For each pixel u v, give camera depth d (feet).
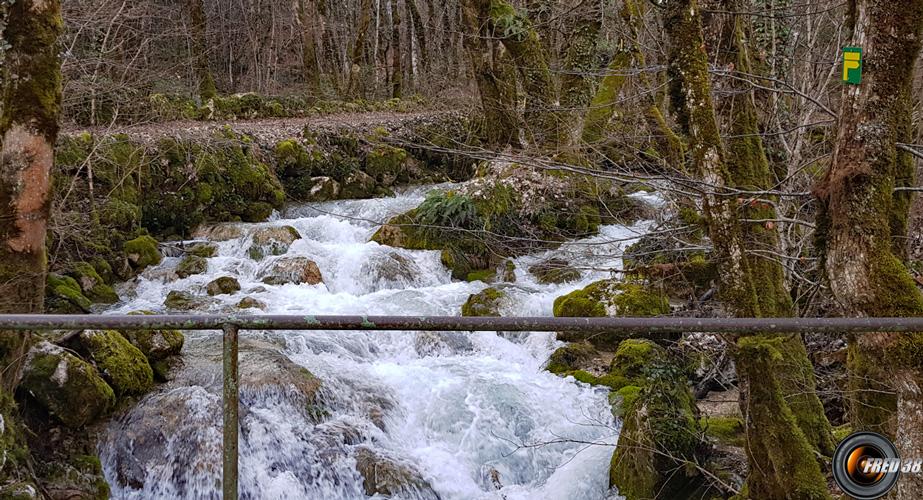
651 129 21.38
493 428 19.25
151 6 46.78
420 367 22.65
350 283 31.53
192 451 15.89
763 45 18.61
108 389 16.02
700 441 15.69
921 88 15.07
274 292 28.60
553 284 29.99
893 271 7.66
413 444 18.58
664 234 18.60
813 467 10.18
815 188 8.41
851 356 11.12
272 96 61.52
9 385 13.14
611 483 16.34
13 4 12.71
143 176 34.71
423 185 50.57
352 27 104.53
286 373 19.15
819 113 18.15
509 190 35.06
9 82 12.84
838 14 18.58
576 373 22.43
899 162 10.38
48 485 13.64
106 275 28.45
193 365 19.71
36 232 13.32
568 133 27.61
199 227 36.70
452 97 70.18
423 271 32.81
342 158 48.08
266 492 15.67
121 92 38.09
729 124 14.43
